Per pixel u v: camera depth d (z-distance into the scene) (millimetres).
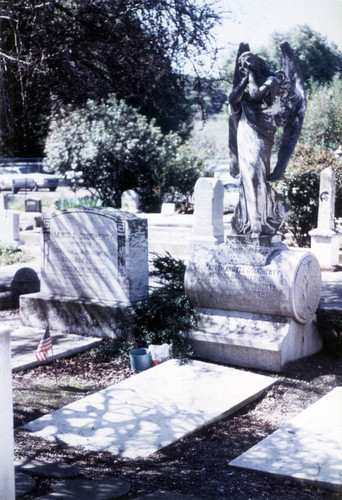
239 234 7031
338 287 9734
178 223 16734
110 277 8078
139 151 22641
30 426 5340
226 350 6980
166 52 10586
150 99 12000
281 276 6633
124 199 20641
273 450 4785
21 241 16641
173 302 7457
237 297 6965
